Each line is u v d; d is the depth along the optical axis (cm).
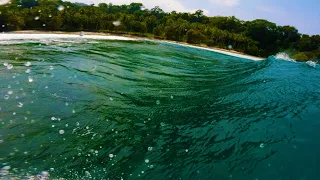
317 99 309
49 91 343
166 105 322
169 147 214
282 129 227
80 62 571
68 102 311
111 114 286
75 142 219
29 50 655
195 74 562
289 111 269
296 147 194
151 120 273
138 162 192
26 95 319
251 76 490
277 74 487
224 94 366
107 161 193
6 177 164
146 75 510
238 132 230
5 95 310
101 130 246
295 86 382
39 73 427
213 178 168
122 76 480
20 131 230
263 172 169
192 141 222
